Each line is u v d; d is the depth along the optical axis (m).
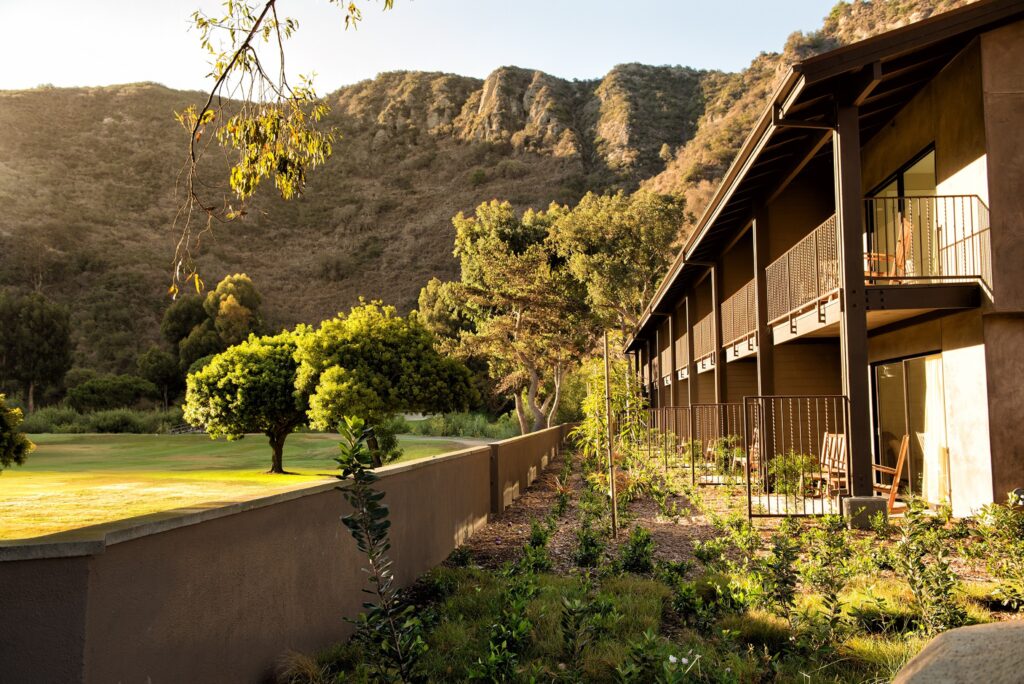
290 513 4.01
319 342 20.59
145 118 102.31
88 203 85.44
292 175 5.91
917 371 10.71
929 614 4.62
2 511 11.93
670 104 92.69
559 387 39.41
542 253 39.50
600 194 81.62
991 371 8.70
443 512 7.48
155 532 2.79
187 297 67.75
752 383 17.19
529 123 103.88
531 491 14.43
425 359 20.58
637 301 41.78
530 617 4.78
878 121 11.52
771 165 12.17
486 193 91.75
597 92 103.38
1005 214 8.62
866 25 64.31
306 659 3.72
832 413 14.14
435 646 4.38
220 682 3.23
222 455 30.30
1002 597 5.11
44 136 93.88
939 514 8.93
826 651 4.10
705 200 54.66
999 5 8.56
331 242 90.38
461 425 43.47
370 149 108.81
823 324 10.12
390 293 79.25
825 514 9.23
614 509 8.40
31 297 62.41
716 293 17.19
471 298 41.03
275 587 3.79
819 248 11.40
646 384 32.16
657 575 6.27
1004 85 8.75
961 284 8.84
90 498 14.10
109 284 74.19
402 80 124.06
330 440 37.59
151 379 60.88
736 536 7.45
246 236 88.19
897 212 11.30
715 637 4.50
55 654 2.42
